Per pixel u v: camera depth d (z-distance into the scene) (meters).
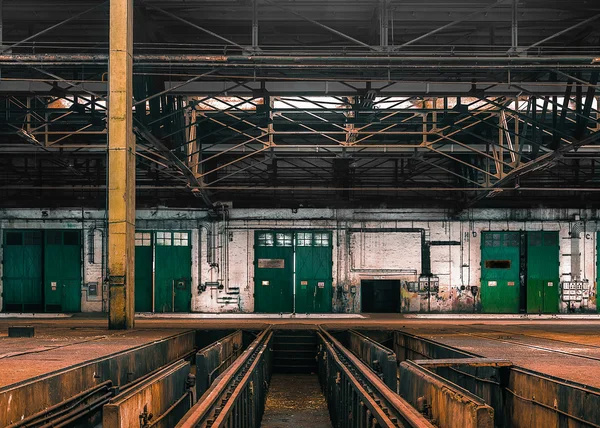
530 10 18.86
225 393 7.33
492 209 34.03
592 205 33.94
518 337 15.50
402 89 20.81
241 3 18.38
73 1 18.28
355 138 25.64
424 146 24.53
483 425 5.28
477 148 28.67
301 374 19.81
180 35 20.83
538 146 21.95
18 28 20.41
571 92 20.97
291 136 29.23
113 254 15.73
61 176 33.81
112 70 15.50
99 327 18.12
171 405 8.91
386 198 34.22
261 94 20.00
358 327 21.36
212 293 33.78
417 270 34.00
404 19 19.52
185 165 22.77
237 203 34.00
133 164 16.30
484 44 21.44
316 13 19.23
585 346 12.45
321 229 34.03
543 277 33.97
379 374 12.09
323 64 17.22
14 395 6.24
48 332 15.61
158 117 20.16
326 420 12.55
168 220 33.78
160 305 33.75
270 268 33.97
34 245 33.84
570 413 6.93
